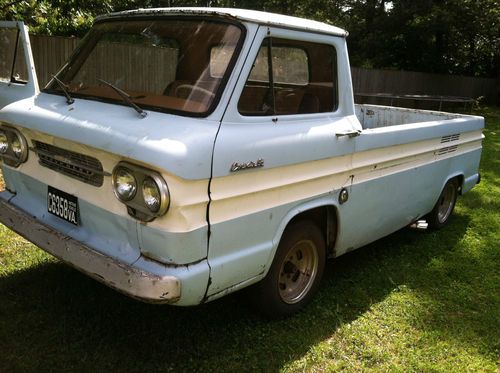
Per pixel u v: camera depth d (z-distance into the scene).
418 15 22.34
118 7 15.72
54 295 3.58
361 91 19.44
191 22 3.15
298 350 3.22
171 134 2.54
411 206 4.61
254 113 2.96
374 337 3.47
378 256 4.84
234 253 2.83
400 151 4.16
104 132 2.65
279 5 24.28
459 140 5.24
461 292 4.23
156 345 3.13
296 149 3.07
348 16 24.62
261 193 2.92
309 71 3.37
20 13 8.94
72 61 3.67
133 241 2.66
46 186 3.17
